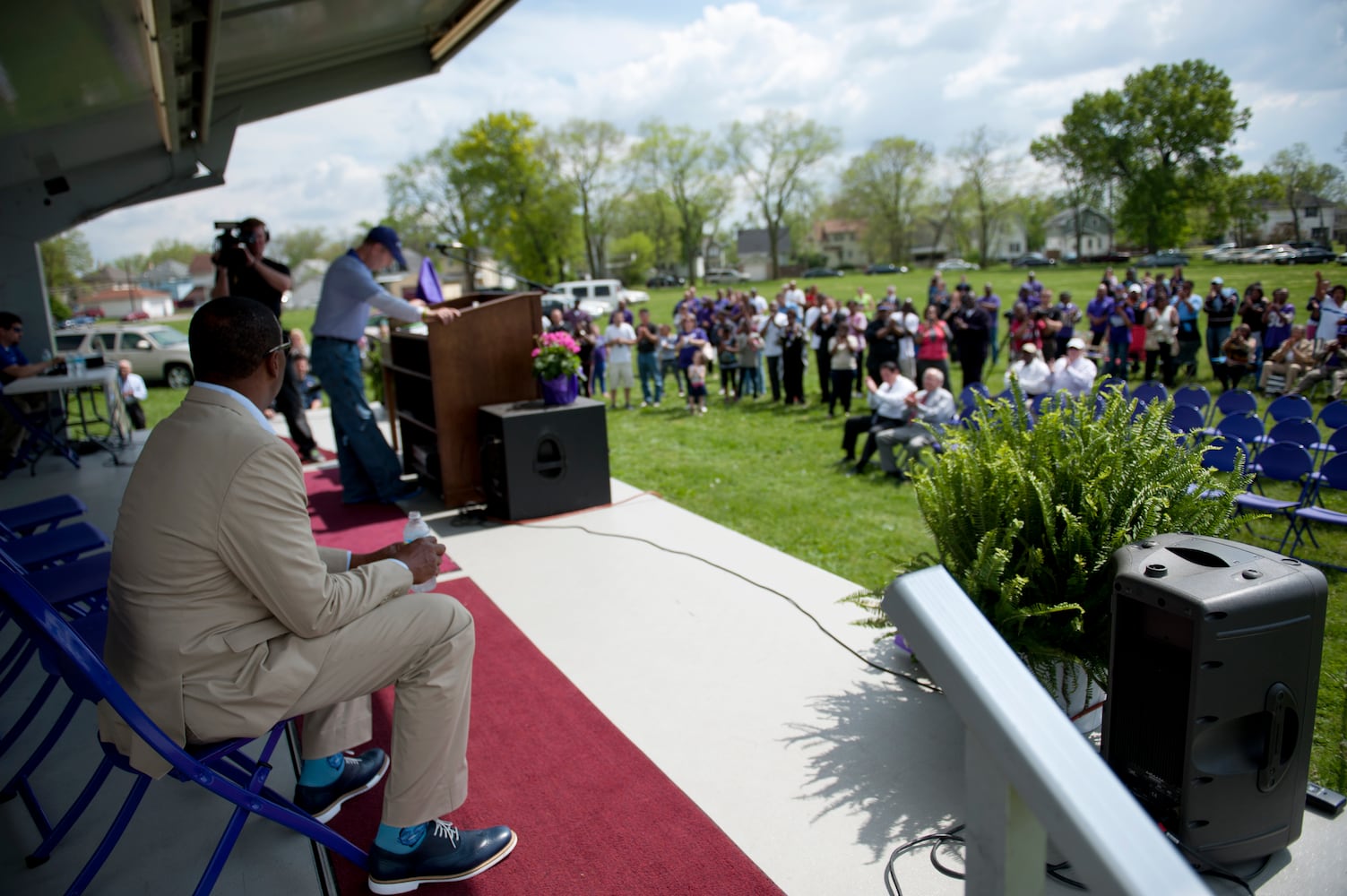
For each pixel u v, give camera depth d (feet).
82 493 21.07
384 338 26.25
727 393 43.75
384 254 19.42
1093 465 9.34
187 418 6.02
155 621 5.71
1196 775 6.79
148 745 5.60
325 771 7.92
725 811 8.23
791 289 57.31
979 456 9.93
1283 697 6.85
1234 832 7.04
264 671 5.86
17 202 25.08
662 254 235.40
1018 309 42.04
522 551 16.34
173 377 63.62
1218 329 37.81
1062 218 212.02
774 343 40.88
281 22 16.43
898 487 23.95
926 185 223.30
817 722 9.80
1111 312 40.40
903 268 226.58
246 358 6.21
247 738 5.98
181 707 5.71
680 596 13.75
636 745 9.45
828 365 38.52
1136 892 2.63
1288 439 19.79
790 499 22.47
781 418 36.96
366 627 6.27
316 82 22.29
